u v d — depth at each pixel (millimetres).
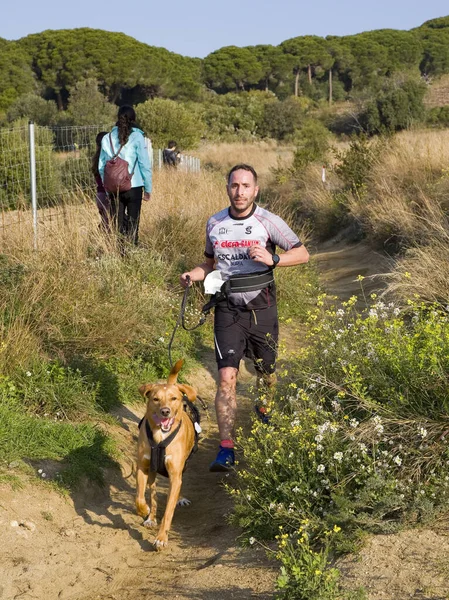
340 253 12844
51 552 4039
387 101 37625
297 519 3928
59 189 10367
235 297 5180
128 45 67750
